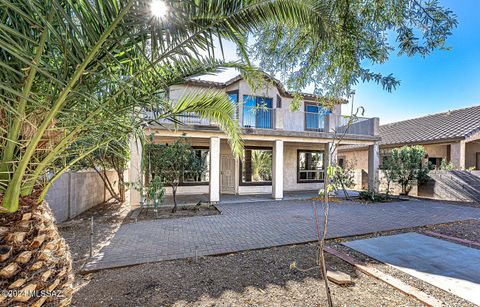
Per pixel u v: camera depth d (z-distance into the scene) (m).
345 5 2.64
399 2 2.85
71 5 1.33
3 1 1.18
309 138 11.40
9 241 1.57
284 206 9.55
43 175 1.95
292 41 3.69
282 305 2.88
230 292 3.14
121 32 1.49
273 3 1.85
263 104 4.80
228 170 13.20
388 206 9.72
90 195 9.28
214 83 11.91
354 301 2.97
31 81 1.43
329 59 3.22
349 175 12.18
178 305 2.86
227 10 1.68
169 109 3.00
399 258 4.29
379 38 3.00
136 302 2.91
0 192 1.65
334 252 4.58
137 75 1.85
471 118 14.67
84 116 1.84
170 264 4.03
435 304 2.86
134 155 8.70
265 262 4.11
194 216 7.76
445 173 11.77
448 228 6.40
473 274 3.69
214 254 4.48
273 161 11.20
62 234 5.75
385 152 16.78
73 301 2.91
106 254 4.46
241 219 7.36
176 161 8.13
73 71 1.55
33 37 1.46
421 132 16.06
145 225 6.64
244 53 2.01
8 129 1.58
